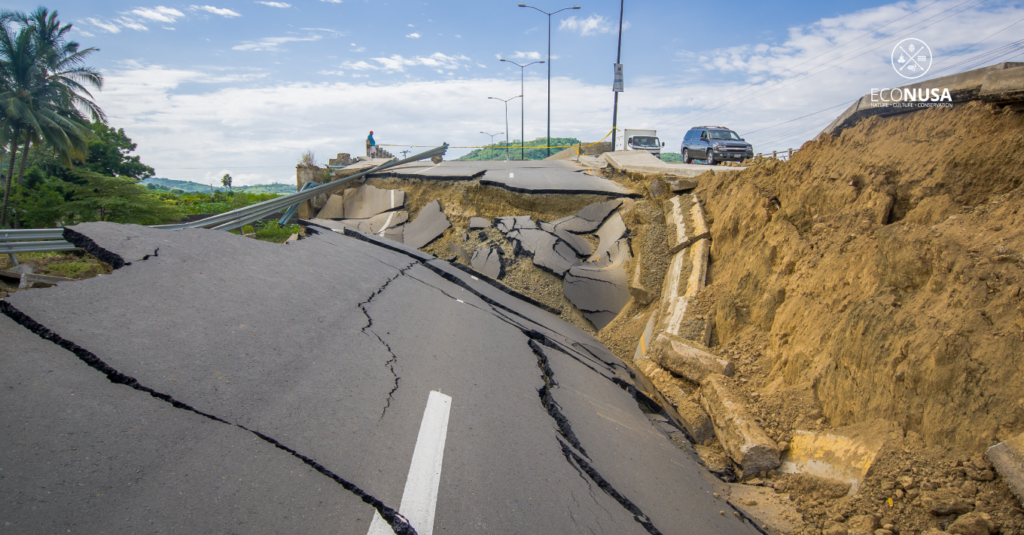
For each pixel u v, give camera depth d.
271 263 6.88
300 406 3.75
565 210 15.34
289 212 18.41
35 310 3.79
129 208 24.95
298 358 4.52
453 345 6.26
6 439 2.57
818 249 7.03
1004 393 3.66
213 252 6.43
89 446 2.71
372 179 20.25
